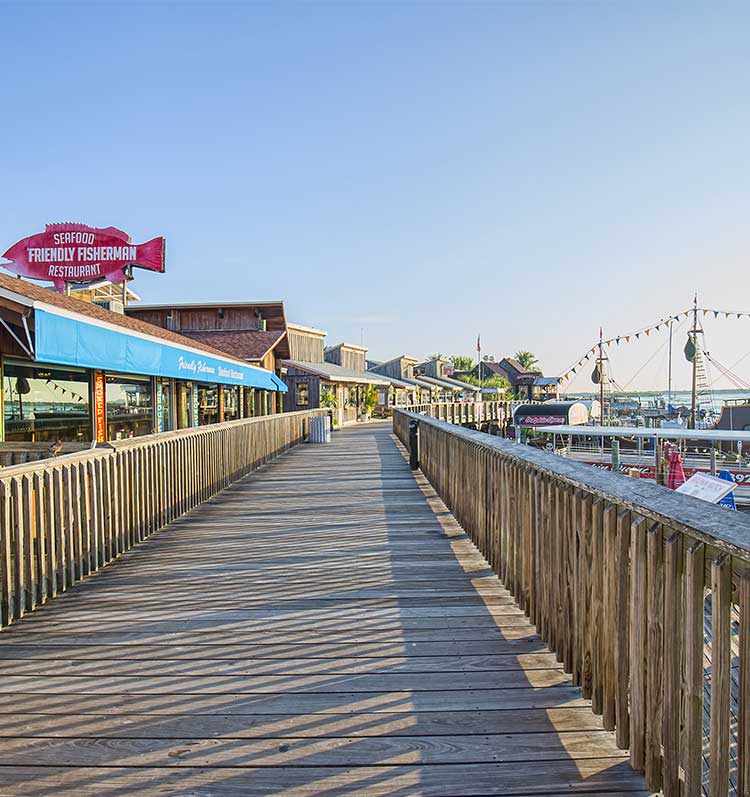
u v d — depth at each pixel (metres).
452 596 4.37
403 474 11.05
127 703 2.92
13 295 5.83
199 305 25.61
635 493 2.38
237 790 2.29
